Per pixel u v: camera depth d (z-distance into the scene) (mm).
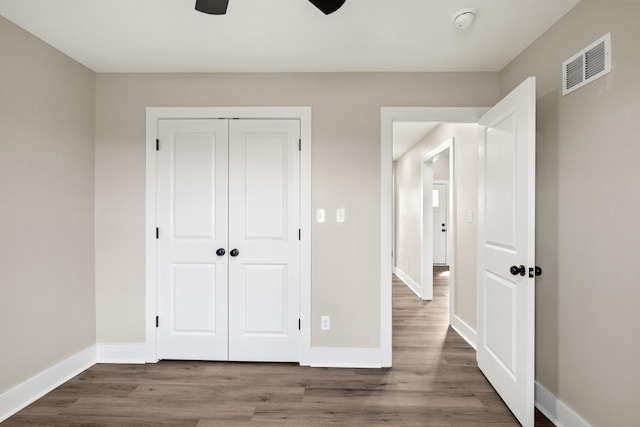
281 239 2670
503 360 2127
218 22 1993
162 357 2701
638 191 1433
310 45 2254
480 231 2527
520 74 2332
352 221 2645
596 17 1656
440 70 2605
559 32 1930
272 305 2682
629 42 1472
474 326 3102
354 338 2654
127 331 2688
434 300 4812
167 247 2688
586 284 1710
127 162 2670
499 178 2195
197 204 2682
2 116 1941
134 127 2672
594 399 1657
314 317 2660
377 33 2105
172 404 2102
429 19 1951
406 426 1898
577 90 1778
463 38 2156
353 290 2650
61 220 2348
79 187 2514
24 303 2082
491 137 2326
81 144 2531
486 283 2426
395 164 7086
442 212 8156
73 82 2451
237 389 2281
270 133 2668
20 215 2053
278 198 2668
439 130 4211
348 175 2646
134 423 1913
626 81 1485
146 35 2135
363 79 2645
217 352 2695
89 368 2578
